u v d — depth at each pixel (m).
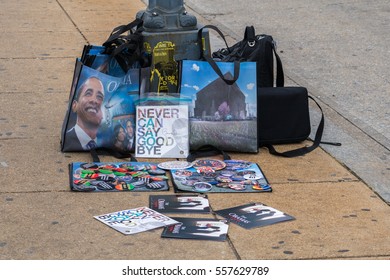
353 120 6.91
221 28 10.19
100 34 9.70
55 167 5.62
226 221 4.84
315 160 5.92
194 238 4.60
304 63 8.71
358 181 5.55
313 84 7.96
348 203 5.16
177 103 5.89
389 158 6.03
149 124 5.88
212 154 5.94
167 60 6.32
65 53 8.80
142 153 5.86
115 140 5.85
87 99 5.80
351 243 4.60
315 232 4.73
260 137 6.07
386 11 11.23
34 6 11.32
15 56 8.62
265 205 5.08
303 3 11.78
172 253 4.43
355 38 9.76
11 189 5.25
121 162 5.73
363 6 11.55
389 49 9.28
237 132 5.91
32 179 5.41
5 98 7.12
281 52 9.13
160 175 5.50
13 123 6.47
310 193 5.30
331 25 10.41
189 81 5.90
